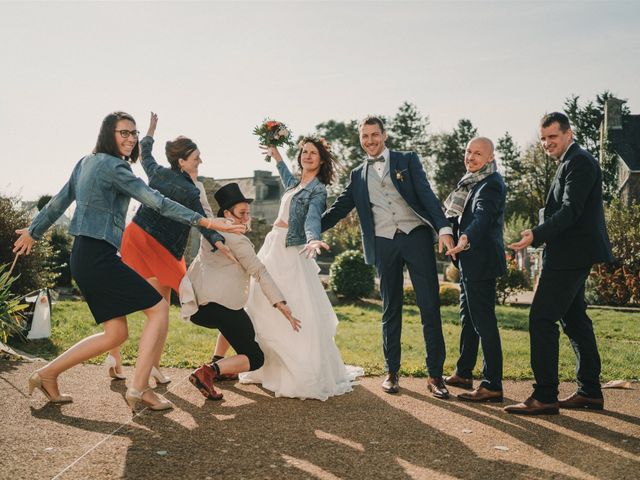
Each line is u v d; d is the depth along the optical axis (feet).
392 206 15.33
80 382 14.85
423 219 14.90
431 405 13.79
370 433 11.50
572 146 13.62
